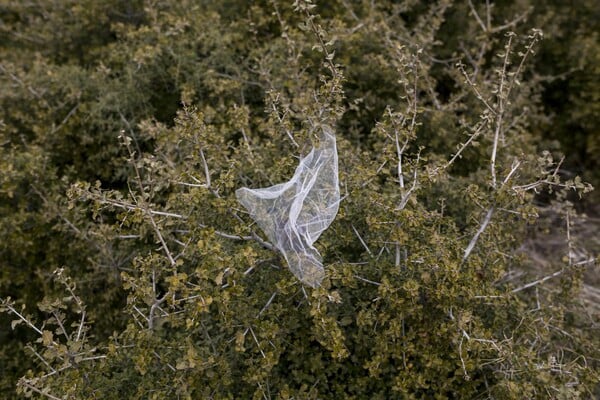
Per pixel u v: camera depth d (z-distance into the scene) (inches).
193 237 111.1
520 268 162.2
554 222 209.3
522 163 124.6
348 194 121.3
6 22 243.0
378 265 116.7
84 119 177.0
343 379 122.0
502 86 127.9
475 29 216.4
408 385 110.4
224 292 100.3
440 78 210.1
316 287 102.5
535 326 123.8
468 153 176.7
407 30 205.5
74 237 164.9
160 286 152.9
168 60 183.6
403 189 117.2
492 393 115.7
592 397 121.5
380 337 112.7
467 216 139.2
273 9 201.8
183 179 116.2
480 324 113.5
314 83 165.2
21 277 163.8
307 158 112.7
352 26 203.5
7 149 180.1
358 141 168.7
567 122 220.7
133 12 217.3
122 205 108.2
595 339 137.5
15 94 183.2
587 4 226.2
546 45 225.0
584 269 135.1
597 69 213.3
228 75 181.5
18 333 166.2
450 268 106.9
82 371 110.4
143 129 149.6
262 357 112.1
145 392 109.9
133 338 111.7
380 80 184.1
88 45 218.7
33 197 169.8
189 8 206.4
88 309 160.2
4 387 154.8
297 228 103.6
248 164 137.2
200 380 108.6
